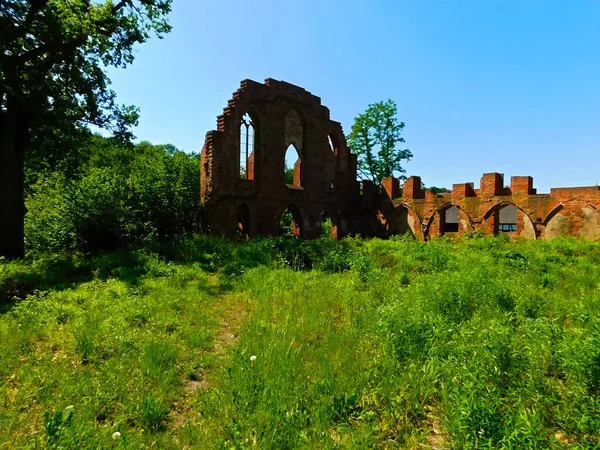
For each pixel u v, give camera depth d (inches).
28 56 530.6
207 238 765.9
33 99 533.0
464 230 1012.5
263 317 287.0
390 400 157.2
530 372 156.3
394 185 1194.0
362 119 1672.0
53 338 240.5
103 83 660.7
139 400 168.6
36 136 641.6
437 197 1069.8
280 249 645.9
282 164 1074.1
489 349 167.9
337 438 141.3
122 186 798.5
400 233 1173.7
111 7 626.2
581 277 382.0
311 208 1161.4
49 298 330.3
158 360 210.4
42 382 179.3
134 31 669.9
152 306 313.4
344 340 227.6
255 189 998.4
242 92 970.1
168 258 590.6
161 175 930.1
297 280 422.3
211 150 904.9
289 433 139.5
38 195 799.1
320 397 161.3
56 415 135.7
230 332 275.7
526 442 112.7
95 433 138.4
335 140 1291.8
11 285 384.5
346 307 305.7
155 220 860.6
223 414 154.5
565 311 255.3
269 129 1039.0
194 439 142.3
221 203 916.0
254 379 175.0
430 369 170.4
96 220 671.1
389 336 203.6
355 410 156.8
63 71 589.0
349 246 693.9
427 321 214.4
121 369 196.9
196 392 184.2
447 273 394.0
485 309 256.5
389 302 287.3
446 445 132.6
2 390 171.6
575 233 826.8
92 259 535.8
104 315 281.9
